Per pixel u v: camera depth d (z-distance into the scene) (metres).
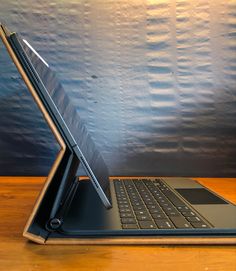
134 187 0.63
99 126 0.85
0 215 0.46
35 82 0.33
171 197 0.54
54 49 0.84
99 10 0.84
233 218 0.41
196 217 0.41
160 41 0.84
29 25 0.83
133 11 0.84
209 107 0.85
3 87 0.83
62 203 0.42
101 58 0.84
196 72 0.85
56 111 0.34
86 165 0.36
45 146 0.84
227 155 0.85
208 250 0.34
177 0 0.84
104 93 0.85
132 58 0.84
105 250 0.34
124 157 0.85
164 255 0.33
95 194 0.55
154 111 0.85
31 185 0.71
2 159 0.84
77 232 0.36
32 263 0.31
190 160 0.85
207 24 0.84
